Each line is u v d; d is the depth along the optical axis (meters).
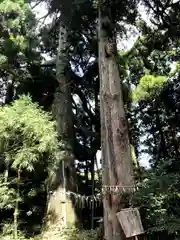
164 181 3.49
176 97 10.25
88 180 11.97
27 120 6.38
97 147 11.55
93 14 6.85
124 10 5.50
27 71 9.66
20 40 8.66
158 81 9.80
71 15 7.14
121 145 4.00
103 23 4.95
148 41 8.04
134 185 3.80
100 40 4.84
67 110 9.90
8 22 8.07
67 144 9.19
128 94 9.90
